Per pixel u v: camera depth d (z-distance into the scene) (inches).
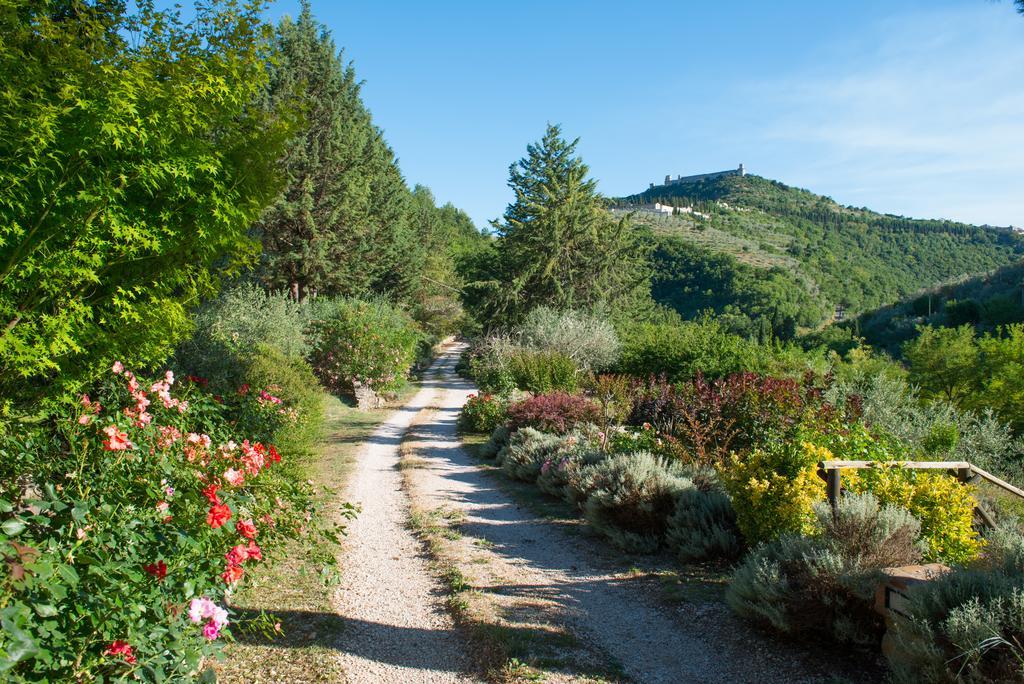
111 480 121.0
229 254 278.2
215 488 127.3
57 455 133.2
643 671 155.9
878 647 160.2
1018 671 111.7
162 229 228.5
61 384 210.8
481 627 179.0
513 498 358.9
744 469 237.6
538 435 439.2
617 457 304.0
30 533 108.9
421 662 160.4
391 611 195.5
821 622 165.0
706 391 458.3
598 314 1243.8
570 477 339.3
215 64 242.1
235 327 660.1
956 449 435.5
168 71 233.8
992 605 120.0
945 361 755.4
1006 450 467.8
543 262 1296.8
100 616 96.0
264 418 375.9
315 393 540.4
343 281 1175.6
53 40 212.4
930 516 206.1
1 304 195.6
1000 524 232.8
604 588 218.8
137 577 100.6
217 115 250.4
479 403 605.9
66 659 94.2
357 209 1173.7
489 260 1401.3
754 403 416.5
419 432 605.9
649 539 258.5
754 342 773.3
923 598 132.5
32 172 189.8
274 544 162.2
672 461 338.6
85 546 105.0
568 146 1470.2
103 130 190.9
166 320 233.1
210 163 233.1
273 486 165.9
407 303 1627.7
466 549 262.1
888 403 493.0
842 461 232.4
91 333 217.8
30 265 195.3
